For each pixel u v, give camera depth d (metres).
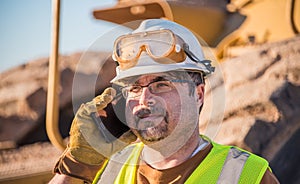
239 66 5.14
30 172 5.16
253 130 4.29
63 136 7.52
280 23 5.57
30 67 9.13
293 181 4.22
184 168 1.76
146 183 1.81
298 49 4.92
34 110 8.09
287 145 4.31
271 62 4.93
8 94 8.48
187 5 5.55
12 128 7.98
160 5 5.38
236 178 1.70
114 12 5.67
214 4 5.77
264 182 1.70
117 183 1.88
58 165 1.83
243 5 5.86
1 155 6.27
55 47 3.96
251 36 5.73
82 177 1.80
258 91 4.64
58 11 4.02
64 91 7.85
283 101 4.46
